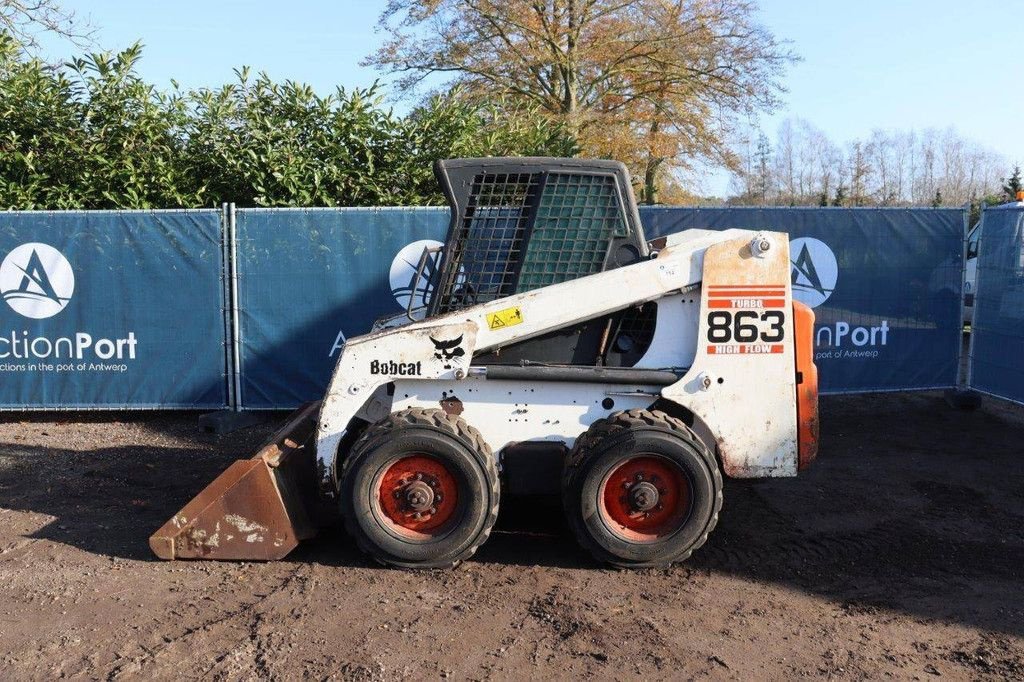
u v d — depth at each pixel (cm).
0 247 838
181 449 773
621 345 511
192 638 407
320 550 519
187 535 498
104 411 908
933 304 895
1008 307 847
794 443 498
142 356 852
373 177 998
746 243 488
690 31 1972
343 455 532
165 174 973
